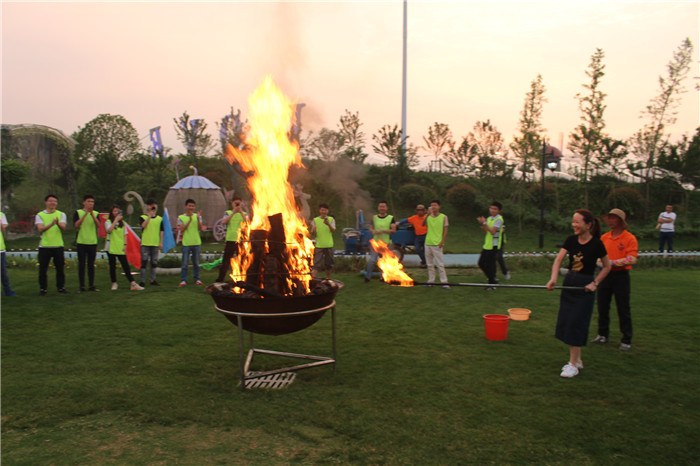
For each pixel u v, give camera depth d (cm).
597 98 2258
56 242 832
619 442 328
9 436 334
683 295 872
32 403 388
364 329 629
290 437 334
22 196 2194
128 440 329
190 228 939
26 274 1077
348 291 902
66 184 2325
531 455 310
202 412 374
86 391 414
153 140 2930
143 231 925
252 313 430
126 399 397
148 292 867
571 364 464
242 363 421
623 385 434
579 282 462
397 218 2436
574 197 2752
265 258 482
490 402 394
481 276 1128
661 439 333
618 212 548
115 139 3372
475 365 486
